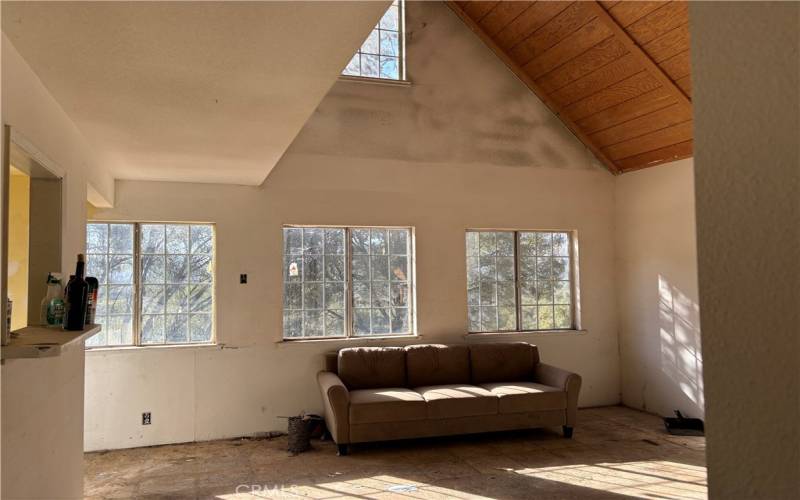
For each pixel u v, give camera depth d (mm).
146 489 4031
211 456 4781
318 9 1963
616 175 6660
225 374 5324
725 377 500
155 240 5316
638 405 6316
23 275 3785
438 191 6059
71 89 2670
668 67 5016
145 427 5086
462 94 6207
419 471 4352
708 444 519
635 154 6250
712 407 515
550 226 6449
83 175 3512
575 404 5223
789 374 438
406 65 6039
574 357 6441
